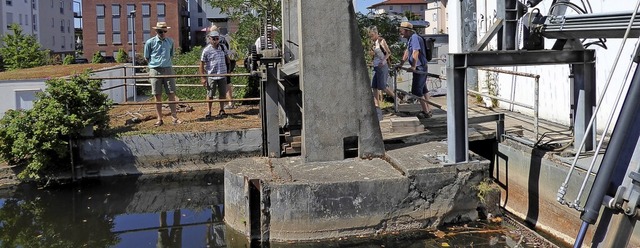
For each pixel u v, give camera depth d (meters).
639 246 6.16
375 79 10.66
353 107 8.16
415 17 31.27
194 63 19.28
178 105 13.73
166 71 11.52
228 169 7.88
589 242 6.81
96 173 10.88
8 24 47.47
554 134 9.37
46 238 7.99
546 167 7.76
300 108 9.51
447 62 7.59
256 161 8.30
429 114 11.00
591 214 3.22
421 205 7.48
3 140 10.45
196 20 67.88
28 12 51.97
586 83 7.72
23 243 7.78
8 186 10.52
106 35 60.94
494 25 7.61
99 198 9.80
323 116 8.07
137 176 10.95
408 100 13.56
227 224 7.83
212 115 12.60
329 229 7.25
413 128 9.59
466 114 7.57
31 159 10.63
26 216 8.93
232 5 17.66
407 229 7.46
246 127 11.40
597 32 6.47
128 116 12.69
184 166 11.11
